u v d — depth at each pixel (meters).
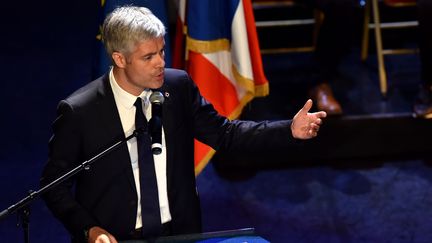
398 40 24.55
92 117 10.80
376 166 20.27
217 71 16.25
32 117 22.97
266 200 19.05
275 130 11.33
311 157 20.45
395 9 24.50
